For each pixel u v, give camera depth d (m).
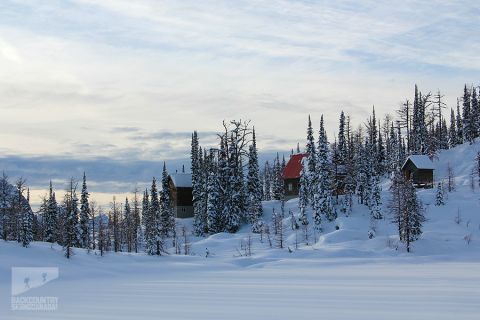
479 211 81.56
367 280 41.25
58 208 87.19
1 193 76.12
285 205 106.88
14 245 60.09
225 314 25.91
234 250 79.56
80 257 60.47
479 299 29.78
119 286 40.69
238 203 98.81
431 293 32.53
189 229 106.44
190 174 123.31
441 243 68.94
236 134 102.94
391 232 78.25
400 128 124.12
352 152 109.00
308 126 95.69
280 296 32.34
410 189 71.12
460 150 118.88
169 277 49.03
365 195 95.31
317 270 52.81
